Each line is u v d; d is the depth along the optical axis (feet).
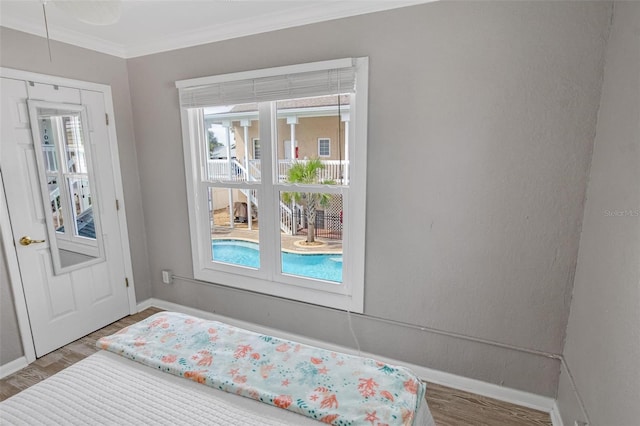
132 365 4.69
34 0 6.12
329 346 7.93
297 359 4.75
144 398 4.04
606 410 4.00
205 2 6.37
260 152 8.07
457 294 6.49
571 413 5.19
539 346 6.02
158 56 8.71
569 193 5.42
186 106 8.45
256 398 4.02
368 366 4.61
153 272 10.25
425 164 6.34
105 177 8.93
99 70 8.60
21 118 7.18
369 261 7.15
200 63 8.21
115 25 7.47
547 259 5.73
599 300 4.50
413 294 6.86
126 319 9.66
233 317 9.15
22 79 7.13
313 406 3.84
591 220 5.04
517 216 5.82
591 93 5.09
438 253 6.51
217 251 9.30
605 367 4.12
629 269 3.68
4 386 6.86
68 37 7.84
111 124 8.96
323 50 6.82
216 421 3.70
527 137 5.56
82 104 8.29
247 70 7.65
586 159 5.25
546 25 5.20
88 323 8.79
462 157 6.04
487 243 6.11
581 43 5.04
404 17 6.08
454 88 5.91
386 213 6.82
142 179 9.75
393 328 7.19
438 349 6.85
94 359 4.83
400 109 6.36
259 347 5.04
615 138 4.39
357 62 6.50
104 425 3.63
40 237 7.64
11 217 7.11
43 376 7.19
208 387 4.26
